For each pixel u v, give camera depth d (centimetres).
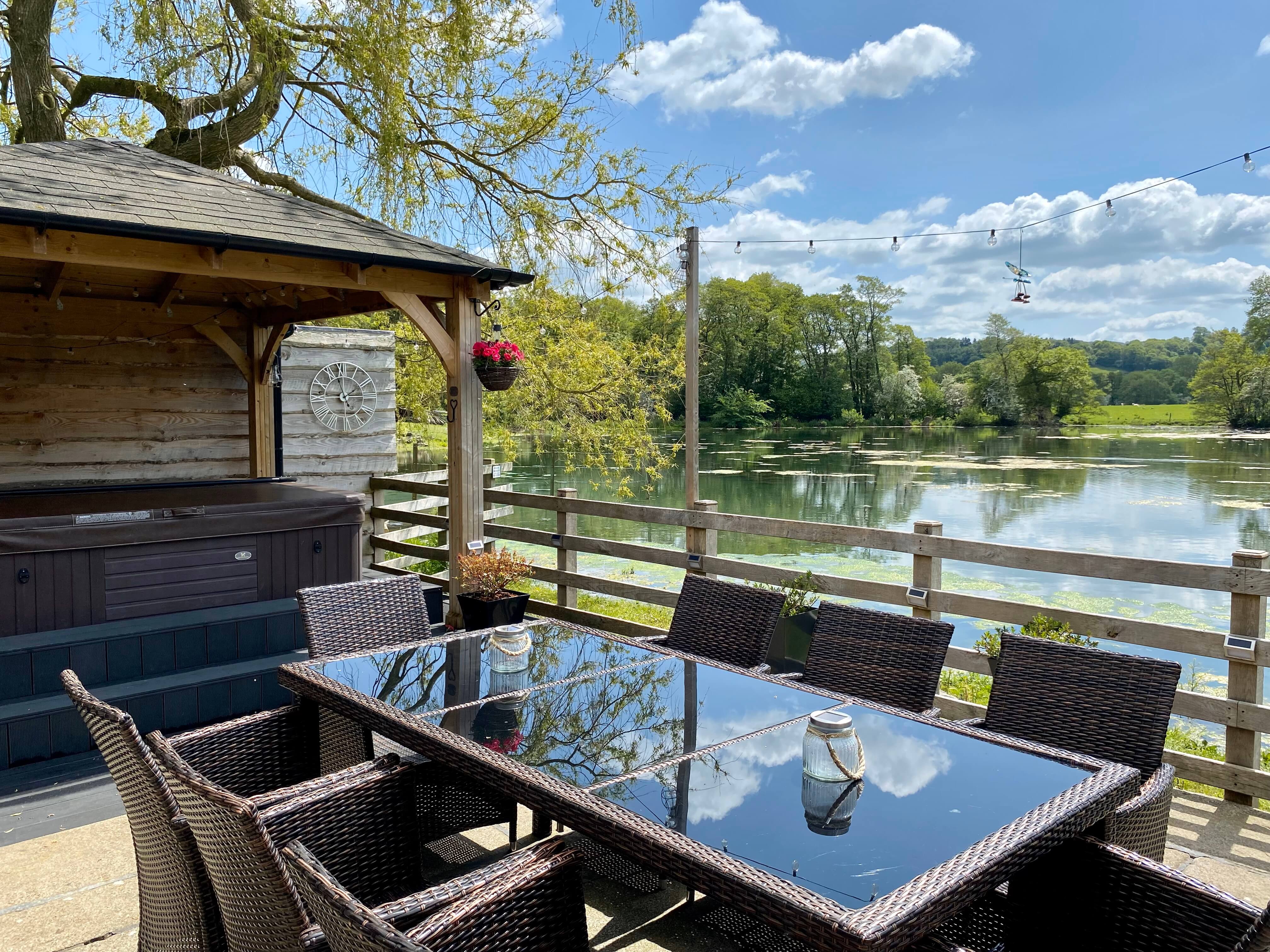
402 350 1277
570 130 993
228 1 791
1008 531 1423
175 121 848
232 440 672
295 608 435
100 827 295
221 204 432
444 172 978
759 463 2594
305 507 454
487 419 1192
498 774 189
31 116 817
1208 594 954
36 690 365
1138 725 218
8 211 334
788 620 398
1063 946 169
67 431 601
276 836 171
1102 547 1275
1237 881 263
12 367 577
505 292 1088
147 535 406
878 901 133
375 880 187
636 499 1797
